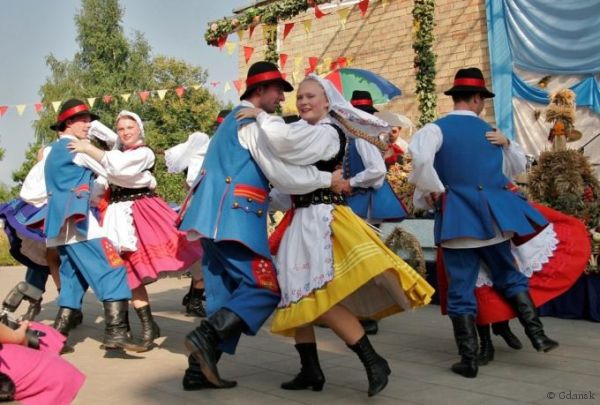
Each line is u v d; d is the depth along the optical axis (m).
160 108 23.83
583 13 10.09
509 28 10.81
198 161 5.46
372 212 4.79
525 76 10.70
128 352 4.58
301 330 3.51
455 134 3.81
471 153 3.79
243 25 10.42
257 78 3.59
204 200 3.41
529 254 4.21
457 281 3.81
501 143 3.90
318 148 3.25
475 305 3.81
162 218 4.74
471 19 11.39
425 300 3.20
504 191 3.83
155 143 23.12
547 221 4.03
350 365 4.04
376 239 3.24
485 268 3.98
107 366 4.17
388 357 4.24
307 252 3.24
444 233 3.73
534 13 10.52
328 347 4.55
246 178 3.39
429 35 9.34
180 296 7.53
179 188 12.75
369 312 3.50
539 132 10.58
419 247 6.05
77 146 4.28
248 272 3.34
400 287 3.23
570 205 5.46
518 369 3.86
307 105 3.38
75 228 4.26
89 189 4.31
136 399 3.40
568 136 6.98
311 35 13.48
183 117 24.02
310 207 3.33
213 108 24.05
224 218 3.33
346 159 3.95
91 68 31.38
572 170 5.55
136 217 4.70
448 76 11.65
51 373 2.70
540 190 5.67
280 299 3.36
